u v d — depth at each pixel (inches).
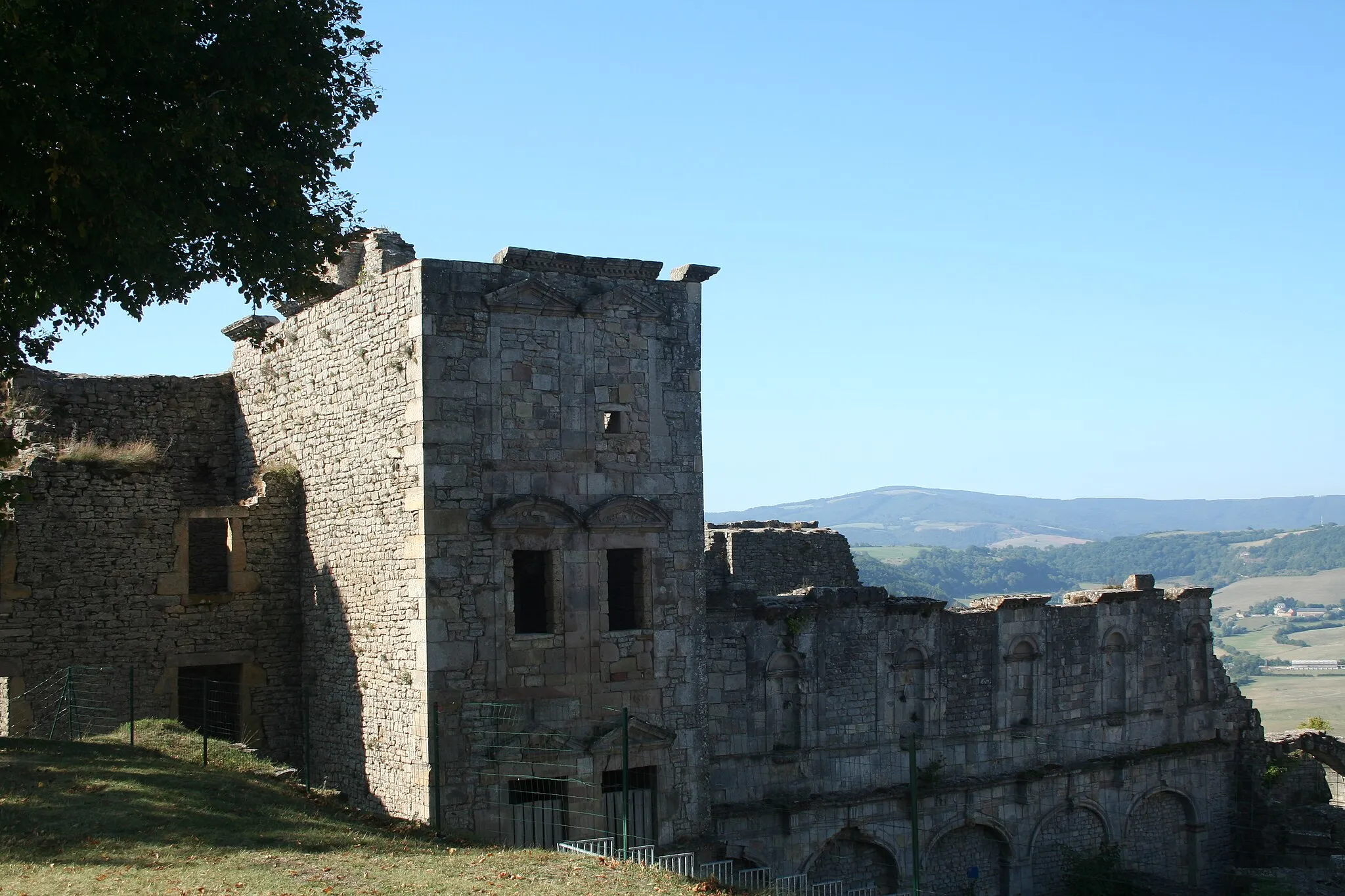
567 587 1256.2
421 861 957.2
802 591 1541.6
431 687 1182.9
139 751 1162.0
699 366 1355.8
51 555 1283.2
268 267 1062.4
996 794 1672.0
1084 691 1788.9
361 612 1294.3
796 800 1476.4
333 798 1166.3
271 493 1406.3
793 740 1498.5
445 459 1204.5
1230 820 1953.7
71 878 775.1
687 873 1168.2
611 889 919.7
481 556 1214.9
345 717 1320.1
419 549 1195.9
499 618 1219.2
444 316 1213.7
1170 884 1742.1
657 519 1310.3
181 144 940.6
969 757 1651.1
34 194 897.5
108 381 1481.3
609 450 1291.8
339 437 1336.1
